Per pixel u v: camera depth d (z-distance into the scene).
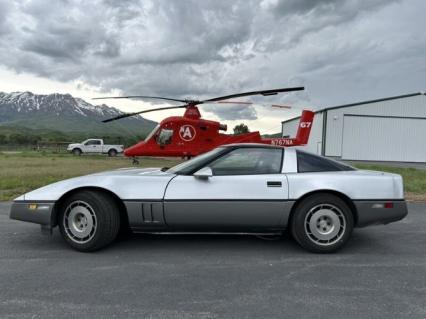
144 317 2.77
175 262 4.06
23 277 3.56
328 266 3.97
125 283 3.44
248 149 4.63
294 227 4.41
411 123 33.50
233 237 5.09
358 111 33.47
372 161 33.69
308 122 17.80
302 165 4.58
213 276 3.65
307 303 3.04
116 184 4.36
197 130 14.55
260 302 3.05
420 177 14.17
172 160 25.41
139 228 4.43
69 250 4.44
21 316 2.76
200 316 2.80
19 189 9.16
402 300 3.12
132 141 63.31
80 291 3.24
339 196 4.47
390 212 4.43
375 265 4.01
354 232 5.46
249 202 4.33
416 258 4.27
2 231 5.28
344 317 2.80
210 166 4.52
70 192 4.39
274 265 3.99
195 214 4.33
